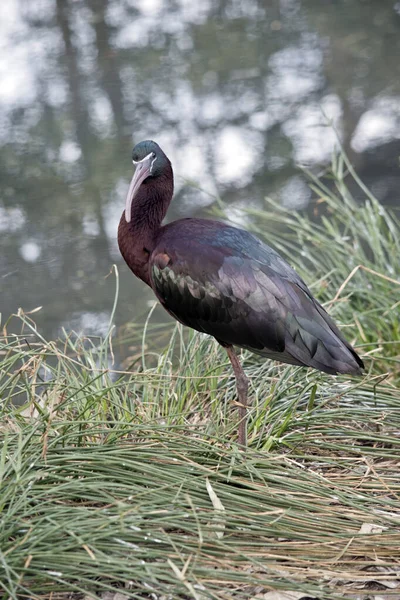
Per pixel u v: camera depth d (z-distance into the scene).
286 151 21.33
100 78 26.47
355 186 19.52
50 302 15.82
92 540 6.64
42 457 7.49
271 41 28.98
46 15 31.33
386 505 7.85
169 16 31.48
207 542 6.92
